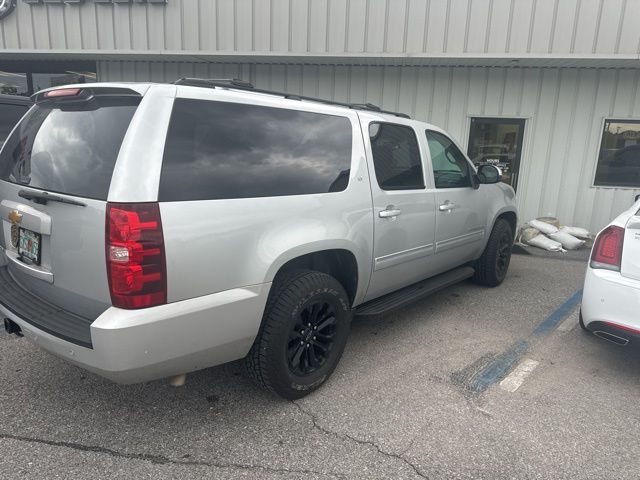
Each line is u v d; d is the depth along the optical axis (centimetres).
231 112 273
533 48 794
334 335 332
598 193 893
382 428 290
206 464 256
